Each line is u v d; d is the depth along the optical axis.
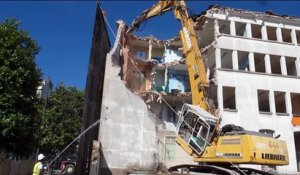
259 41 29.83
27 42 15.54
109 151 22.17
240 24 30.84
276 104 32.62
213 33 32.09
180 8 17.00
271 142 12.77
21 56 14.64
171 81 35.72
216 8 29.83
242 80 28.03
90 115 19.34
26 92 15.01
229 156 12.69
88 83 18.31
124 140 22.69
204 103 14.71
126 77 32.31
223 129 14.05
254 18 30.55
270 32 32.41
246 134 12.60
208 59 31.58
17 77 14.23
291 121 27.70
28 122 14.84
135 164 22.34
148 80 35.16
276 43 30.17
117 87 23.64
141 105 23.80
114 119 22.92
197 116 13.91
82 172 17.66
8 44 14.64
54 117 35.25
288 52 30.22
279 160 12.67
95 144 19.23
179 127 14.72
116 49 26.83
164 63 35.16
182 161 23.17
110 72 23.86
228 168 13.62
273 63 32.06
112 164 21.97
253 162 12.12
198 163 15.63
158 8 19.00
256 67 32.94
